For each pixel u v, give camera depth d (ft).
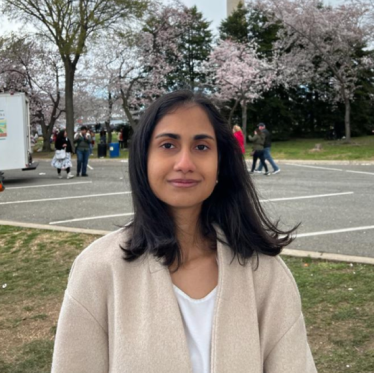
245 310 4.28
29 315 12.94
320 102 131.44
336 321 11.73
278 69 102.01
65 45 81.20
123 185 39.37
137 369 4.00
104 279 4.33
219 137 4.61
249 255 4.45
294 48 100.37
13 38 89.10
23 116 45.21
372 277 14.43
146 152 4.49
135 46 99.81
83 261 4.45
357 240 19.29
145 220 4.39
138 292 4.25
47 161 74.74
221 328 4.16
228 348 4.11
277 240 4.72
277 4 87.04
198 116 4.42
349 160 59.26
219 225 4.63
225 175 4.75
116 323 4.16
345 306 12.50
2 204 31.99
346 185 36.63
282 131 128.16
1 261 17.78
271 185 37.73
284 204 28.71
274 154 74.13
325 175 44.39
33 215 27.30
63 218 26.00
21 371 10.19
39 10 81.10
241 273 4.42
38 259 17.81
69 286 4.44
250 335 4.21
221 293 4.26
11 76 104.78
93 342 4.28
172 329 4.06
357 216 24.43
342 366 9.78
